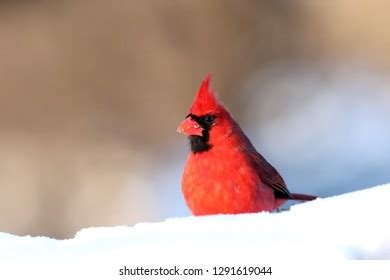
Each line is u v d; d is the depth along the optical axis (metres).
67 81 12.38
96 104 12.36
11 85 12.16
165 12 13.28
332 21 14.08
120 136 12.09
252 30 13.79
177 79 12.90
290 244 3.54
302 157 11.41
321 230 3.67
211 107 5.74
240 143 5.76
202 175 5.65
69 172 11.46
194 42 13.27
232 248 3.56
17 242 4.01
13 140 11.73
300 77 13.34
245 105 13.03
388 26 13.86
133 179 11.33
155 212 10.64
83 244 3.89
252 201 5.66
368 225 3.57
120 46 12.84
